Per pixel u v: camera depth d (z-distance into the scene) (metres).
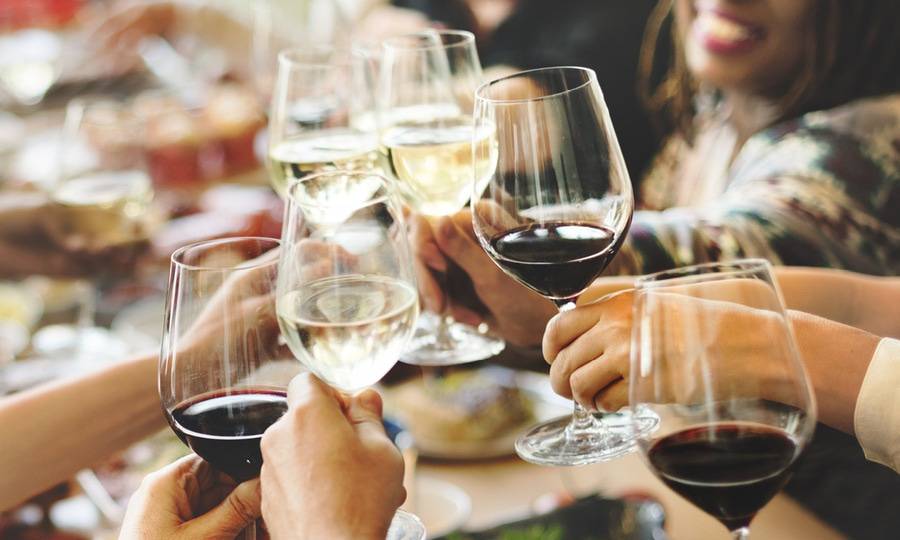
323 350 0.85
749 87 1.86
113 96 2.79
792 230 1.48
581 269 0.96
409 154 1.23
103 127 1.81
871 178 1.58
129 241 1.83
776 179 1.58
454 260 1.30
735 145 1.98
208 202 2.12
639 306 0.76
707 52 1.86
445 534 1.30
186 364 0.87
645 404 0.76
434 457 1.54
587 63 2.73
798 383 0.74
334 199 0.88
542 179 0.96
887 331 1.35
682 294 0.75
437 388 1.61
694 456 0.75
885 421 0.96
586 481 1.45
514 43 2.92
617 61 2.70
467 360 1.27
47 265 1.86
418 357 1.29
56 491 1.35
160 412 1.27
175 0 3.19
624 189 0.96
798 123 1.71
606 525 1.28
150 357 1.27
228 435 0.86
